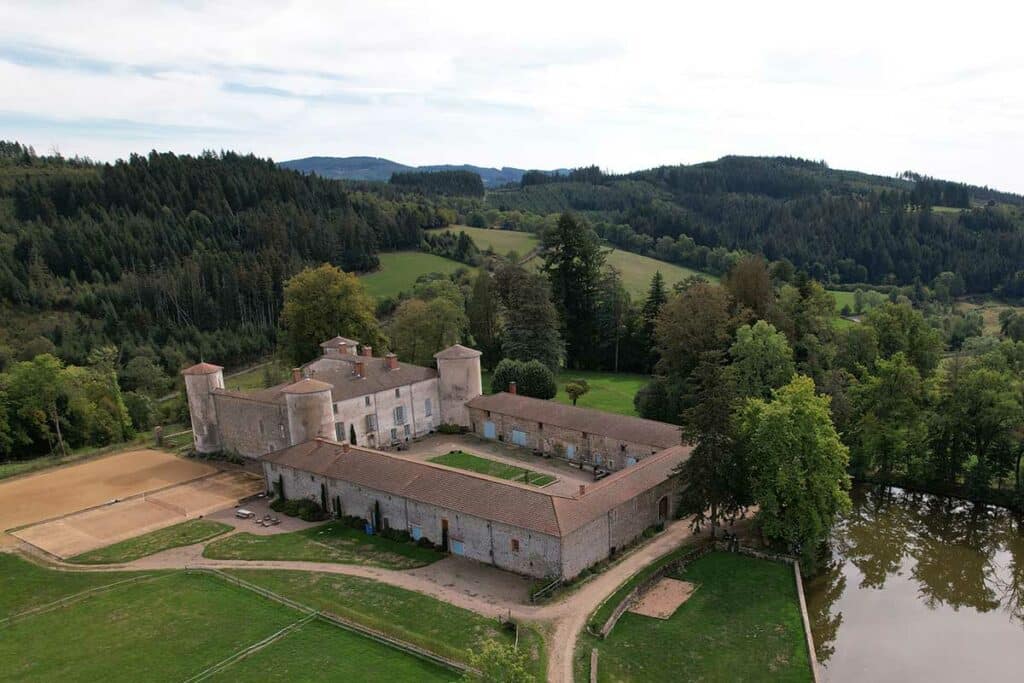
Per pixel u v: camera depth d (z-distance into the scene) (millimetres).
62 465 72125
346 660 35625
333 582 44250
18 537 53375
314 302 96062
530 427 71562
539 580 43719
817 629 42781
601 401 92500
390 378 74688
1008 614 44844
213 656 36344
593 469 65250
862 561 52219
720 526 53500
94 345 121125
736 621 40281
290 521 55125
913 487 64000
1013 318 113500
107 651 37250
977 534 56125
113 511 58375
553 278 114750
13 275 132625
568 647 36531
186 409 94438
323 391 63594
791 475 46844
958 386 61938
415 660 35438
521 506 45344
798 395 48562
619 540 48656
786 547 49625
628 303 117500
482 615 39656
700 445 49031
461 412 78312
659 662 36219
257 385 118250
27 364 81312
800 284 91625
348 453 56906
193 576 45812
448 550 48375
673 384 79000
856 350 80375
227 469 68562
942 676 37906
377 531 52219
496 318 111125
